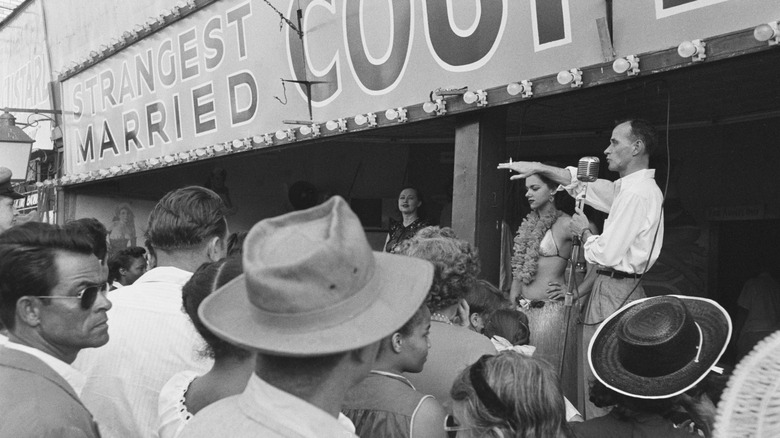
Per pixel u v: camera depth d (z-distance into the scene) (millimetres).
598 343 2174
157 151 7680
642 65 3490
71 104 9297
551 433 1720
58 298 1804
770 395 912
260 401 1250
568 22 3834
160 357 2242
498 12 4180
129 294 2367
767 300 6070
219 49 6613
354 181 9047
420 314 1944
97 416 2227
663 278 6918
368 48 5102
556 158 7438
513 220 7258
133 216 9945
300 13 5641
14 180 8609
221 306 1341
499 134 4559
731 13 3182
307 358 1231
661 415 1979
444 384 2271
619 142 3633
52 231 1834
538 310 4219
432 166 8641
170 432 1881
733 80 4969
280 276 1178
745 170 6402
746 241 6555
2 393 1578
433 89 4645
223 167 9500
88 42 9250
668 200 6883
